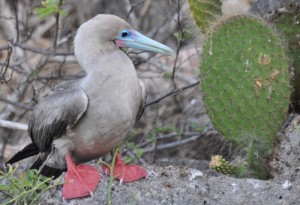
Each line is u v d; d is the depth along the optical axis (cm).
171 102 1752
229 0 1700
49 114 1213
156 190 1155
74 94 1183
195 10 1349
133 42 1227
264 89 1234
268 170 1232
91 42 1198
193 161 1551
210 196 1148
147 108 1753
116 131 1191
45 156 1279
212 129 1516
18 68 1733
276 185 1152
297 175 1170
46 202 1159
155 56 1791
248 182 1159
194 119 1684
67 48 1802
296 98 1338
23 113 1677
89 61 1195
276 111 1240
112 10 1928
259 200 1139
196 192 1152
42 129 1234
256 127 1237
